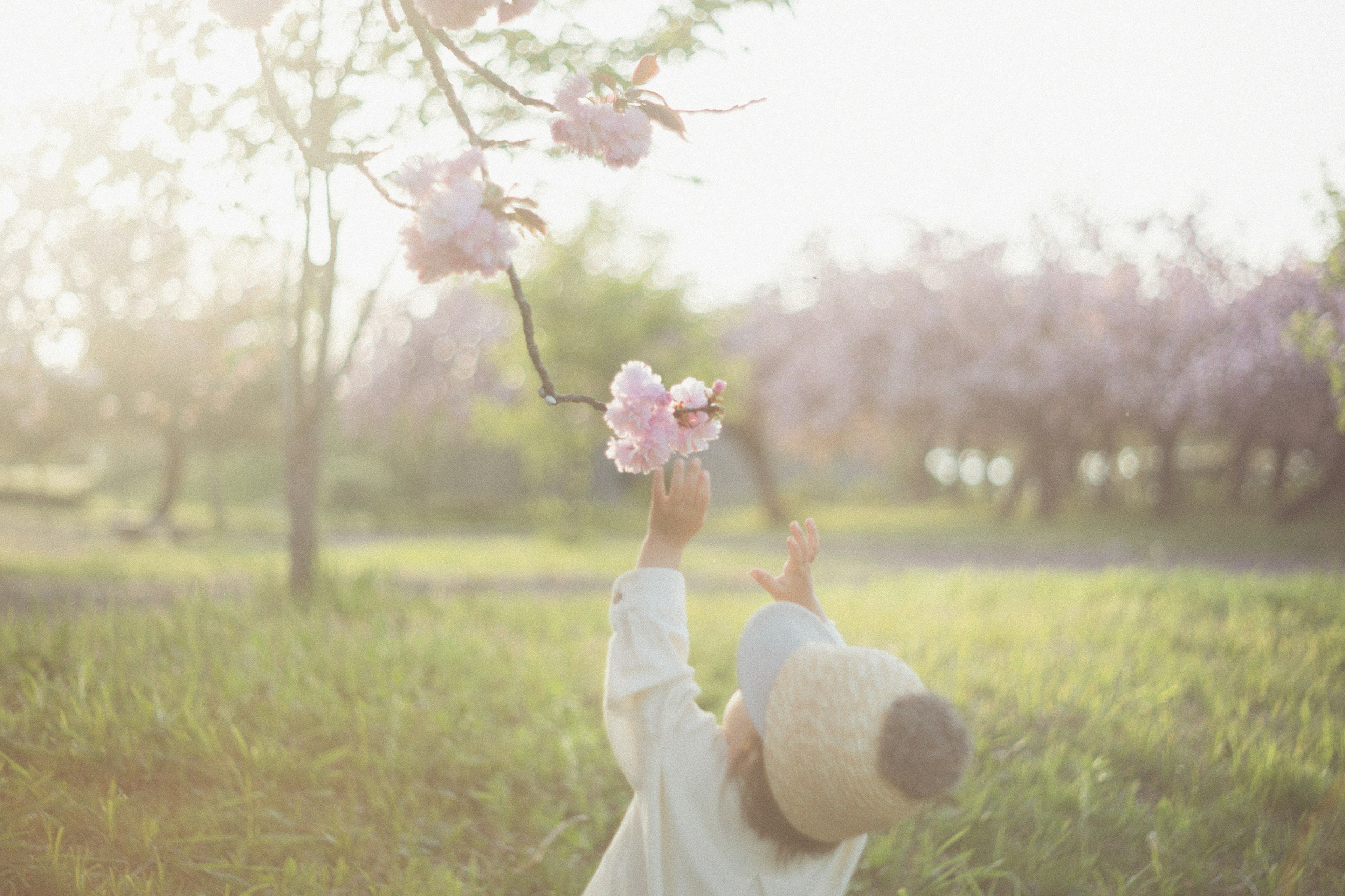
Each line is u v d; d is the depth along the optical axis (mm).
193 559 14320
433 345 32156
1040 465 31875
